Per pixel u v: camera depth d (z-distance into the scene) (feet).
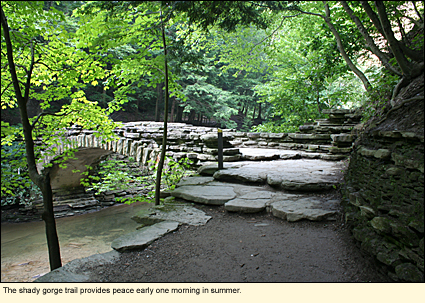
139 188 63.36
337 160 28.30
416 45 12.01
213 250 10.73
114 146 39.65
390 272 7.45
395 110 10.84
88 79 17.49
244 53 30.04
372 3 17.37
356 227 10.12
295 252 10.26
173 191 18.06
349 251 9.86
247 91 86.74
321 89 46.34
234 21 12.59
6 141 16.99
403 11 14.98
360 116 32.14
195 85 68.18
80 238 39.24
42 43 15.67
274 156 29.89
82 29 14.38
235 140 42.24
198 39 22.26
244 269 9.18
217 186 19.16
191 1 11.28
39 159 18.01
